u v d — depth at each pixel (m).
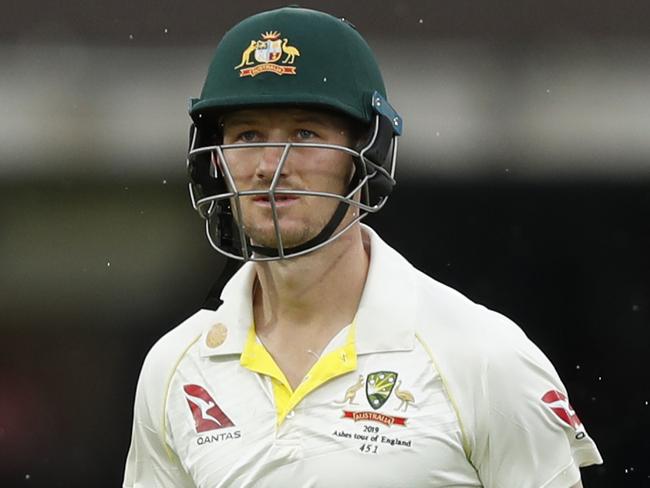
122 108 20.16
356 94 8.84
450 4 19.20
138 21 19.86
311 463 8.55
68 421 20.19
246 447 8.80
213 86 8.87
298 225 8.55
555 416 8.81
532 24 19.30
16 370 20.28
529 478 8.79
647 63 19.25
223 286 9.60
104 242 20.41
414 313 8.85
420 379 8.62
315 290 8.96
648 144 19.38
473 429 8.57
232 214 9.32
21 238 20.45
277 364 9.08
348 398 8.66
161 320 20.34
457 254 20.20
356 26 19.30
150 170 20.31
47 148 20.28
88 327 20.39
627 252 19.80
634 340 19.78
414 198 20.09
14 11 19.95
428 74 19.47
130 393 20.27
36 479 20.02
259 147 8.61
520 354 8.77
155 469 9.82
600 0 19.22
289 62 8.67
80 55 20.03
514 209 20.00
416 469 8.43
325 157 8.62
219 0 19.53
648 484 19.30
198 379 9.27
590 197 19.83
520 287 20.08
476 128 19.61
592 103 19.41
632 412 19.55
